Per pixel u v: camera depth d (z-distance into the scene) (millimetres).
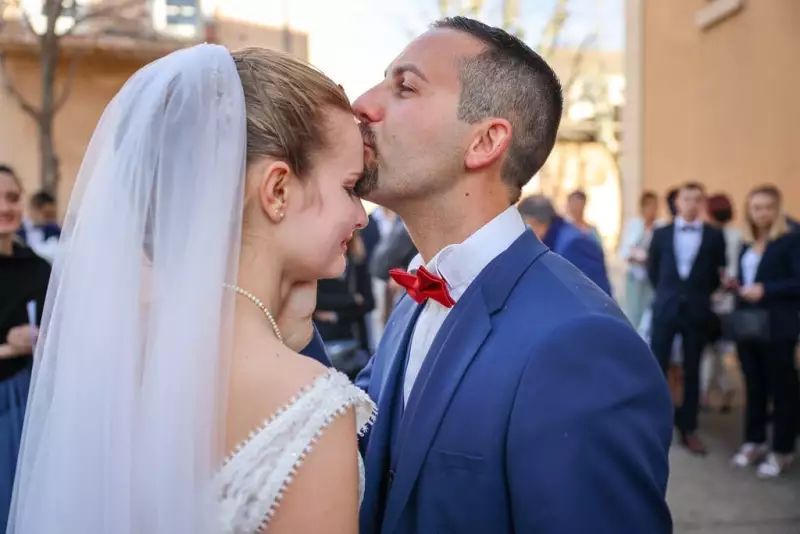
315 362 916
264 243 960
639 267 6297
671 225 4730
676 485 4035
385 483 1263
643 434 1021
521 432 1018
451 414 1110
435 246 1316
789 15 6305
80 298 942
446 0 11531
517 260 1209
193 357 858
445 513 1080
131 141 957
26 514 954
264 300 954
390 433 1305
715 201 5383
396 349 1393
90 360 913
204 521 813
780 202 4168
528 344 1070
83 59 10641
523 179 1292
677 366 5492
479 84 1193
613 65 16188
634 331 1090
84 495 889
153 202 938
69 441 907
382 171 1223
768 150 6672
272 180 939
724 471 4242
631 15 9109
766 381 4297
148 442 867
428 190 1229
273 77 973
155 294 914
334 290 4203
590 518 968
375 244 6363
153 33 10703
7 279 2574
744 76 7035
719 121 7484
